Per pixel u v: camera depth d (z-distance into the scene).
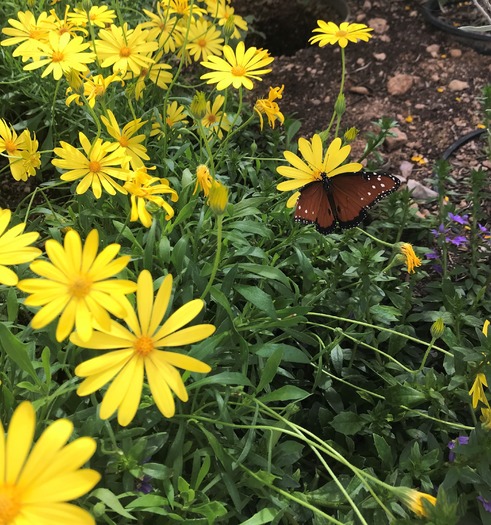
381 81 0.71
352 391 0.42
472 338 0.46
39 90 0.54
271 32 0.84
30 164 0.41
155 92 0.54
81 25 0.48
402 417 0.38
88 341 0.24
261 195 0.48
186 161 0.50
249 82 0.40
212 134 0.46
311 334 0.43
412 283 0.47
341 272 0.44
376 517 0.32
